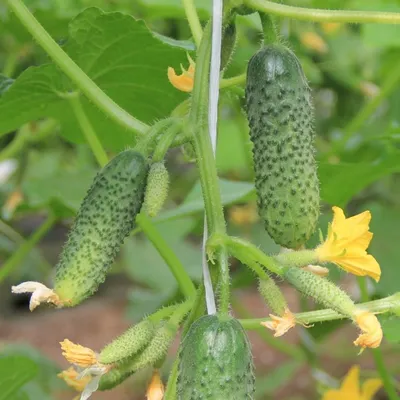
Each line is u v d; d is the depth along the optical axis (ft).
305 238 2.29
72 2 4.48
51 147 6.22
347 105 6.00
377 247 3.73
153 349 2.32
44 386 5.09
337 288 2.20
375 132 5.29
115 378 2.41
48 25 3.91
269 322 2.23
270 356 6.88
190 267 4.96
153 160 2.29
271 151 2.29
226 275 2.21
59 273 2.28
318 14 2.43
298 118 2.31
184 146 2.71
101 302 8.55
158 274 5.39
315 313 2.47
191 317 2.32
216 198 2.28
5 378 3.10
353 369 3.23
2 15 3.98
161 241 3.02
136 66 3.08
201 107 2.34
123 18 2.86
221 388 2.13
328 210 4.09
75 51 3.01
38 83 2.99
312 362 4.63
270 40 2.39
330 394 3.26
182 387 2.15
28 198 4.19
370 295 3.80
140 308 5.33
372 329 2.17
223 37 2.46
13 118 3.18
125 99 3.27
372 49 5.56
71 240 2.30
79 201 4.00
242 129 4.30
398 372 4.90
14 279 7.25
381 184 5.50
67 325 8.02
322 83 5.91
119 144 3.52
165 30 5.19
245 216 5.25
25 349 5.19
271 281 2.24
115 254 2.32
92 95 2.70
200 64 2.36
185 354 2.16
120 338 2.31
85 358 2.27
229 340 2.15
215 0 2.36
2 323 8.16
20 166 4.37
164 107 3.27
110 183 2.30
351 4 4.68
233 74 4.02
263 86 2.32
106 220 2.29
